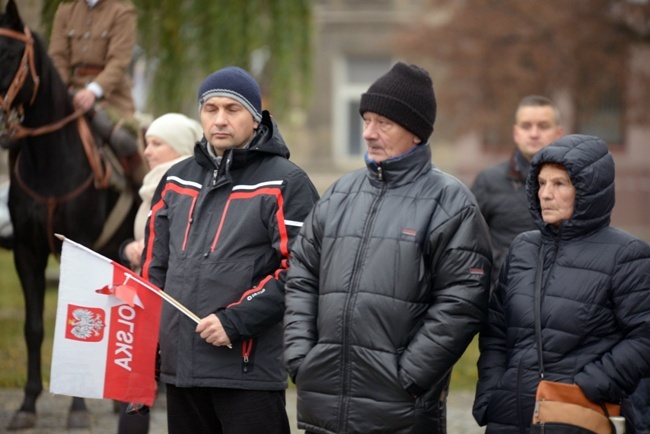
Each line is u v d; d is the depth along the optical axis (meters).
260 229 10.90
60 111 16.89
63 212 16.94
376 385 9.71
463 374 22.30
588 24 53.25
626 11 53.75
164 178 11.58
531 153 16.25
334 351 9.86
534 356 9.73
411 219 9.90
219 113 11.04
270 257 10.95
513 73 52.91
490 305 10.34
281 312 10.76
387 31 73.19
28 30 16.44
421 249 9.85
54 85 16.80
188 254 10.94
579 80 53.69
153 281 11.30
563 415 9.40
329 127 73.44
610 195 9.81
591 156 9.76
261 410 10.88
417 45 55.31
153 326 11.03
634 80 54.84
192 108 35.91
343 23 73.31
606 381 9.45
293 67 35.56
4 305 30.75
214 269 10.80
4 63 16.05
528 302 9.85
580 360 9.61
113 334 11.04
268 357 10.90
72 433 16.52
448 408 19.28
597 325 9.64
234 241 10.85
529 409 9.68
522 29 53.59
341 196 10.34
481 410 10.06
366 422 9.72
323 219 10.33
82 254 11.05
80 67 18.27
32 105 16.62
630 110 56.31
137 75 34.00
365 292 9.81
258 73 38.28
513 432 9.77
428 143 10.28
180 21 31.77
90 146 17.19
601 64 53.25
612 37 53.47
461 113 54.44
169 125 14.77
